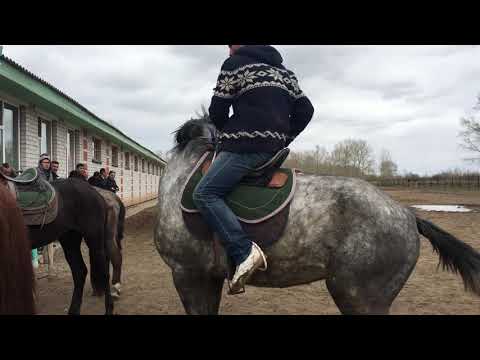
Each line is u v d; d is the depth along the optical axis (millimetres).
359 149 69812
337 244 2549
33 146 10422
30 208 4547
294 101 2980
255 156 2719
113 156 21750
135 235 12320
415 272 7000
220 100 2771
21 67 8375
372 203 2557
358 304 2504
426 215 16141
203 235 2807
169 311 5059
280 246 2627
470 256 2527
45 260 8117
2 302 1889
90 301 5555
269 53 2824
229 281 2682
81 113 13008
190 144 3229
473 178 46156
